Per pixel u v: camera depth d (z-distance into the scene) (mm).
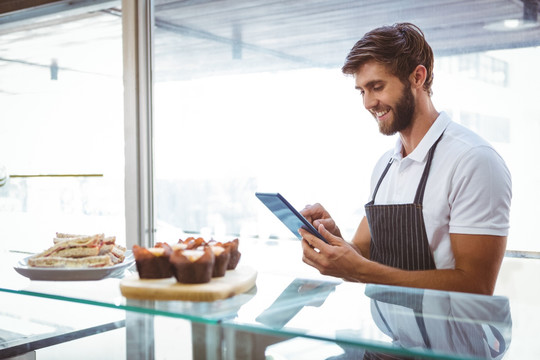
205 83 2955
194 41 2975
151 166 3141
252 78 2820
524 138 2223
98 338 2098
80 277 1346
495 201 1633
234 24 2857
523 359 923
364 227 2119
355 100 2566
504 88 2250
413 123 1839
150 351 2146
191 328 2041
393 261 1855
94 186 3324
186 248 1343
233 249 1389
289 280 1386
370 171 2553
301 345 1517
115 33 3232
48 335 1994
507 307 1144
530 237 2225
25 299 2281
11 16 3512
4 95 3594
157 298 1175
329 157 2643
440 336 980
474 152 1679
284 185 2762
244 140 2857
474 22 2297
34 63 3480
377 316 1087
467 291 1591
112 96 3260
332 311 1115
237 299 1188
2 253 1729
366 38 1801
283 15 2723
